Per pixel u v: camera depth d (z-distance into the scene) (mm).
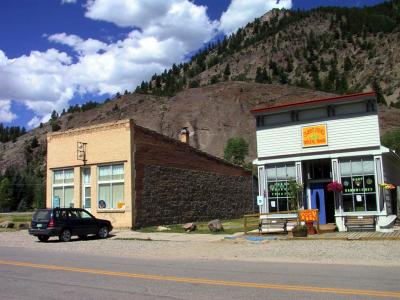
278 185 23688
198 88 170500
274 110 23891
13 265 12820
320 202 23578
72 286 9344
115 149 28078
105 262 13633
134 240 21250
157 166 29609
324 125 22812
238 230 24641
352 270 11352
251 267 12281
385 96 174500
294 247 16406
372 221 21094
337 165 22312
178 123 150875
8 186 105375
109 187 28219
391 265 12172
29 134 195875
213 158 36031
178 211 30953
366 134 21875
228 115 148750
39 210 22281
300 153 23234
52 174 31156
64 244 20281
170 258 14898
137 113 167625
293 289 8750
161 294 8406
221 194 36438
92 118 186750
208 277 10414
